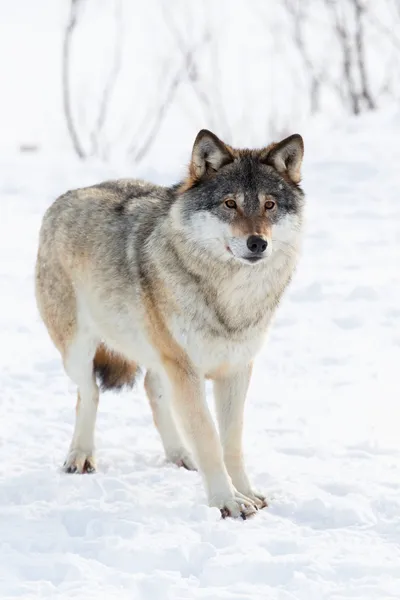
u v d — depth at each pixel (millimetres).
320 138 36250
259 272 10852
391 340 18297
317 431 13688
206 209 10797
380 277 22109
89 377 12609
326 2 47688
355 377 16266
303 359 17375
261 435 13562
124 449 13125
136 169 32562
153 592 8336
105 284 12102
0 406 14969
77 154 43750
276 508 10672
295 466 12141
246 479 11227
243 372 11375
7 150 41562
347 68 47188
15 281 22594
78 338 12648
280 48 48000
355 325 19297
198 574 8938
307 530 9898
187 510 10461
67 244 12742
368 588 8375
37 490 11031
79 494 10992
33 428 13852
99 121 46406
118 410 14906
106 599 8156
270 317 11289
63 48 46250
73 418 14430
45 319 13117
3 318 20047
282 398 15359
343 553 9234
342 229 26172
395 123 36969
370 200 28578
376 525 9984
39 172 33594
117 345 12258
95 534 9797
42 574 8789
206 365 11109
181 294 10922
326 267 23078
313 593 8297
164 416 12719
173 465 12539
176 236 10977
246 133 45219
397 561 8984
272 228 10828
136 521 10109
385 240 25016
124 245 11977
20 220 27781
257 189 10797
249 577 8789
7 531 9812
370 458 12422
